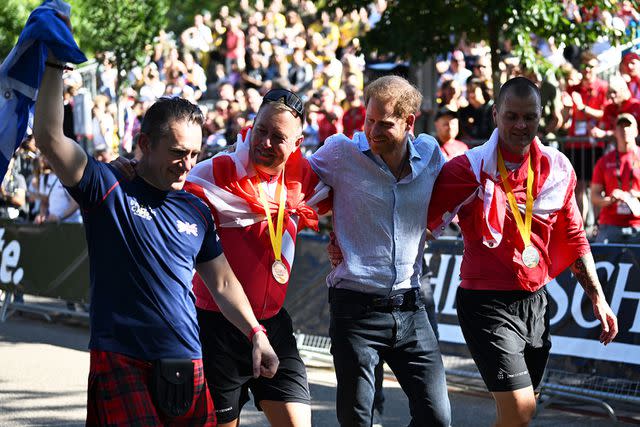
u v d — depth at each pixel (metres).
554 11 10.70
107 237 4.11
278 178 5.16
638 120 11.44
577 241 5.73
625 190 9.96
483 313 5.55
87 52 17.81
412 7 11.20
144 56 17.81
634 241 9.44
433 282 9.21
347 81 14.52
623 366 7.86
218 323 5.00
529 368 5.77
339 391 5.32
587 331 8.13
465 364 8.89
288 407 5.00
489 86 12.27
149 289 4.10
